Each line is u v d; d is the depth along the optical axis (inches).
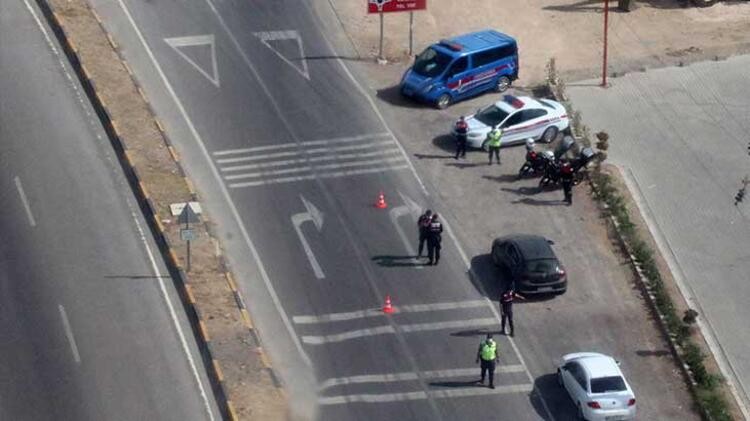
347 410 7445.9
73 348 7657.5
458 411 7509.8
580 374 7465.6
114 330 7829.7
